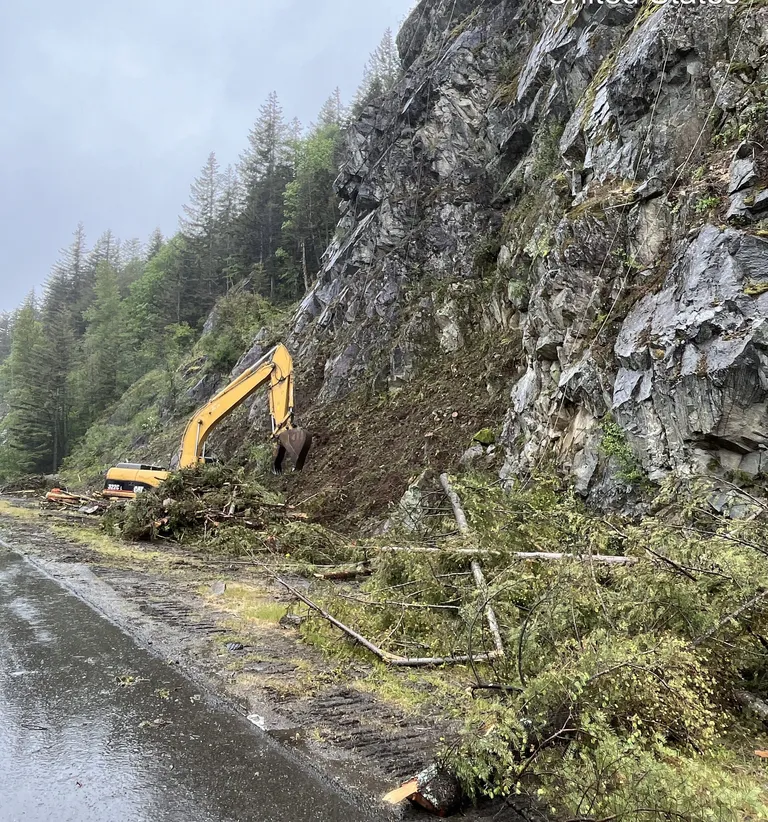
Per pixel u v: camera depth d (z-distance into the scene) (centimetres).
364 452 1370
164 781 258
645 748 255
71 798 241
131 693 359
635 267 773
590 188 895
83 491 2839
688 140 757
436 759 264
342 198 2467
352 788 258
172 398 2984
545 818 237
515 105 1520
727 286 602
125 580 695
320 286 2262
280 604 599
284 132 4659
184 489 1155
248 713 338
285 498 1368
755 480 551
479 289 1456
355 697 369
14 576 696
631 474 669
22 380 4391
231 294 3475
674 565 348
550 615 343
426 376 1441
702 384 594
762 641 323
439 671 420
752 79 711
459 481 701
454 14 2075
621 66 871
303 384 1881
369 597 555
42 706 336
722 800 195
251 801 244
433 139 1794
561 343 855
